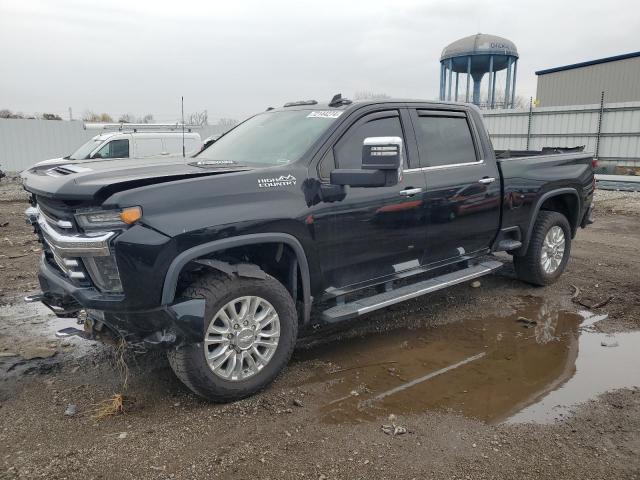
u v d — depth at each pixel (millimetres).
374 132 4500
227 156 4578
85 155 14859
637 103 18891
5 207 14141
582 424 3371
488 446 3127
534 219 5895
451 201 4965
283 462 2967
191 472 2879
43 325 5172
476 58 27562
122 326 3377
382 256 4488
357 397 3727
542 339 4793
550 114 21375
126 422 3389
